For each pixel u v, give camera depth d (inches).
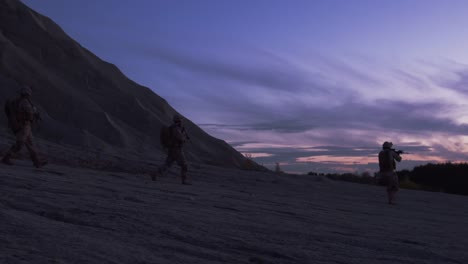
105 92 1804.9
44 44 1844.2
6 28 1824.6
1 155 663.8
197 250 204.7
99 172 626.8
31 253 163.9
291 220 340.2
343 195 743.1
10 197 281.0
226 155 1772.9
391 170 666.8
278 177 912.3
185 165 615.2
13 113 565.3
